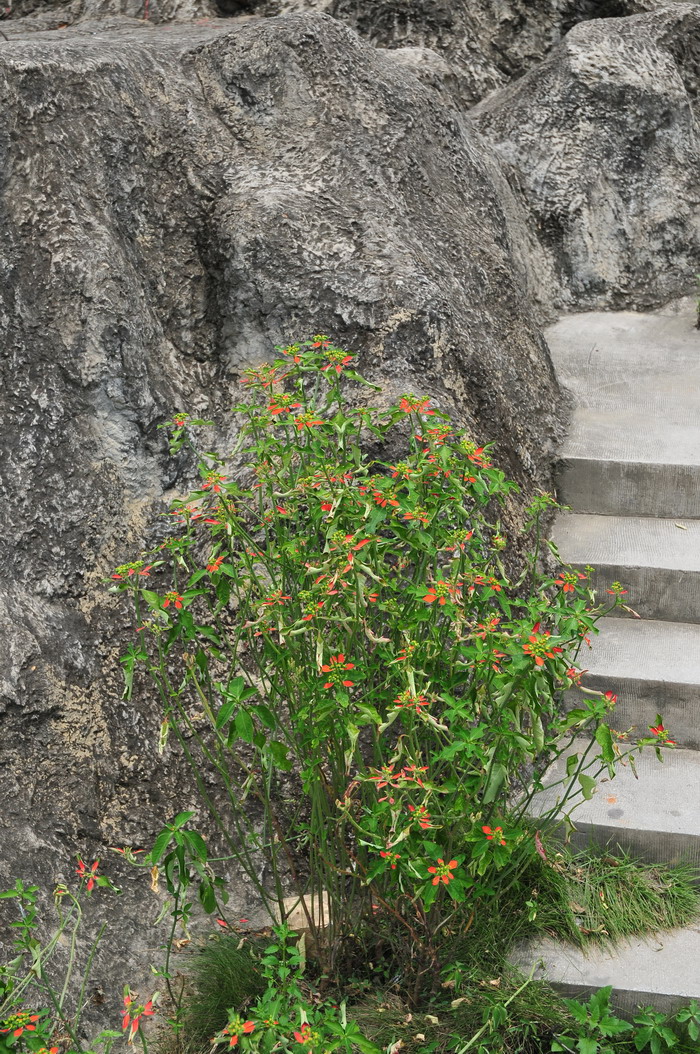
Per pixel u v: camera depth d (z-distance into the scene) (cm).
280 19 441
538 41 608
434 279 391
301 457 270
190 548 328
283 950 244
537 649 224
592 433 436
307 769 250
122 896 292
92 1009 274
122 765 307
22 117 345
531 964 287
